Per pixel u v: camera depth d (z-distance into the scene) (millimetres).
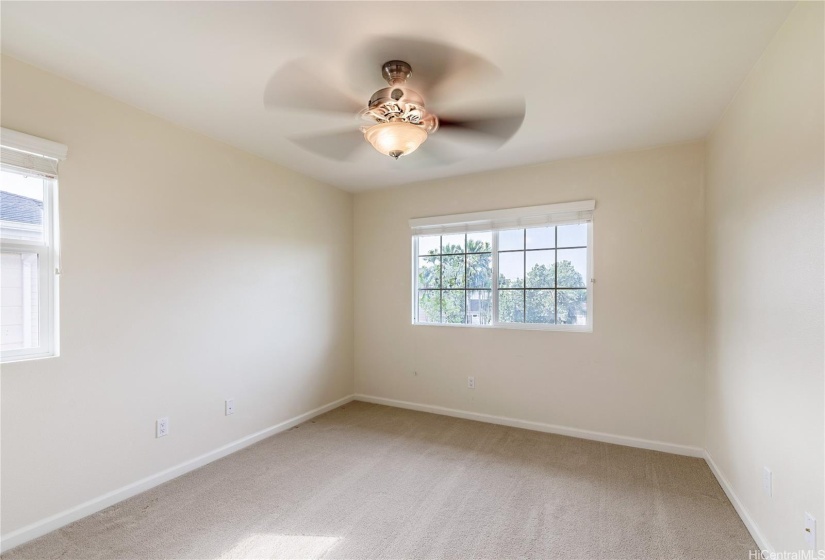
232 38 1671
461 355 3695
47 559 1738
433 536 1922
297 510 2143
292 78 1986
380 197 4152
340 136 2725
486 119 2439
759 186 1835
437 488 2375
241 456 2824
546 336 3309
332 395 3959
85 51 1772
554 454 2854
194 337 2635
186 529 1967
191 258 2617
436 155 3092
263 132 2658
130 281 2277
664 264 2900
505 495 2293
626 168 3016
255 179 3100
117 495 2197
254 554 1790
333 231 3990
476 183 3605
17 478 1831
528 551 1809
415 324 3947
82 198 2068
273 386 3256
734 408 2182
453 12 1499
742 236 2053
